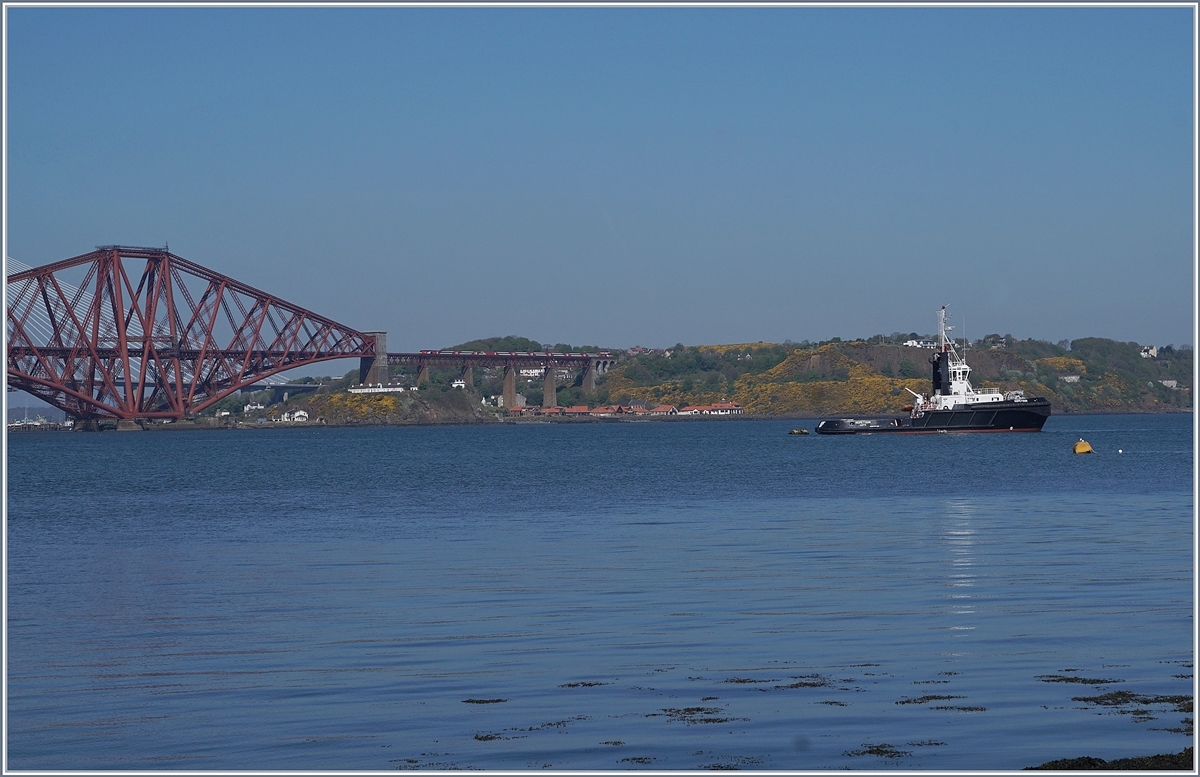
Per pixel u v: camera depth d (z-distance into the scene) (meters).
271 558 49.16
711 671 26.64
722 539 54.25
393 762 21.00
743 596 36.94
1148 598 35.34
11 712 24.33
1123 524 58.56
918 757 20.62
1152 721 22.23
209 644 30.75
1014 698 23.92
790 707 23.64
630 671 26.80
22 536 60.91
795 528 59.19
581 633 31.31
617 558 47.25
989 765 20.17
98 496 94.69
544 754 21.22
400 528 61.91
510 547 51.84
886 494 83.12
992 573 41.31
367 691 25.45
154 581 42.62
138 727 23.20
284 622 33.69
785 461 136.88
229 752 21.72
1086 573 40.91
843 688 24.94
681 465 131.62
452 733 22.48
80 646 30.70
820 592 37.53
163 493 97.00
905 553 47.84
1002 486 89.88
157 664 28.42
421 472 125.31
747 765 20.50
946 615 33.06
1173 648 28.20
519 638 30.75
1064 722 22.28
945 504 73.75
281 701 24.81
